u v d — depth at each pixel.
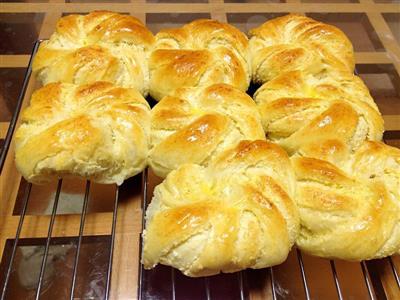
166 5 0.38
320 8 0.40
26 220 0.24
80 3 0.38
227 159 0.22
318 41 0.30
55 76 0.27
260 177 0.21
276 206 0.20
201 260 0.19
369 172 0.23
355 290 0.24
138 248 0.24
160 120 0.24
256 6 0.39
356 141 0.25
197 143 0.23
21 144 0.23
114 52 0.27
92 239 0.24
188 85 0.27
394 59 0.35
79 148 0.22
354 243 0.21
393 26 0.39
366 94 0.27
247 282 0.23
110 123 0.23
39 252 0.24
